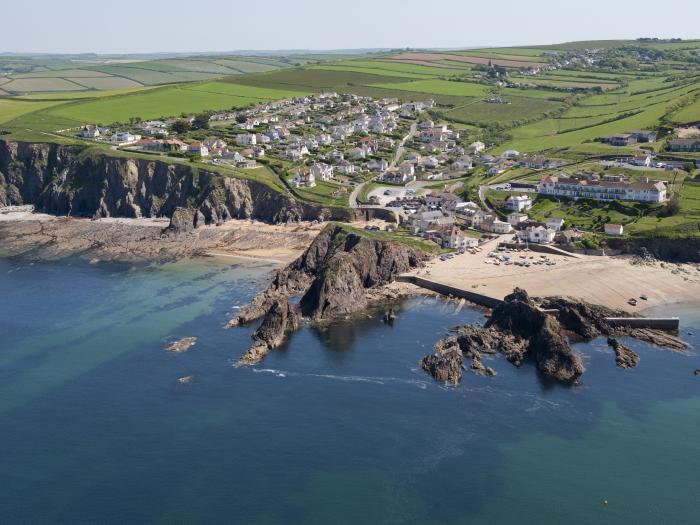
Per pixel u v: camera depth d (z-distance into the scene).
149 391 158.25
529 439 137.25
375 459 132.00
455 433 139.75
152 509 119.00
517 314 180.88
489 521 115.38
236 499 121.38
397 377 163.25
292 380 162.75
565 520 115.19
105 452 135.12
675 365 165.38
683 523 113.94
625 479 124.81
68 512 118.44
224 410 149.75
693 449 132.75
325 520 116.12
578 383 157.88
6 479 127.12
